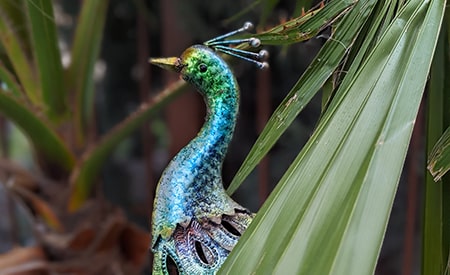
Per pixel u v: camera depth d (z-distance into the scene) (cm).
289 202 159
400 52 162
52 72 208
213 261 165
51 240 233
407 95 160
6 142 330
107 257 236
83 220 232
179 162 167
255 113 332
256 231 159
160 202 167
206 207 166
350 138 160
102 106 405
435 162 165
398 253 330
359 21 167
